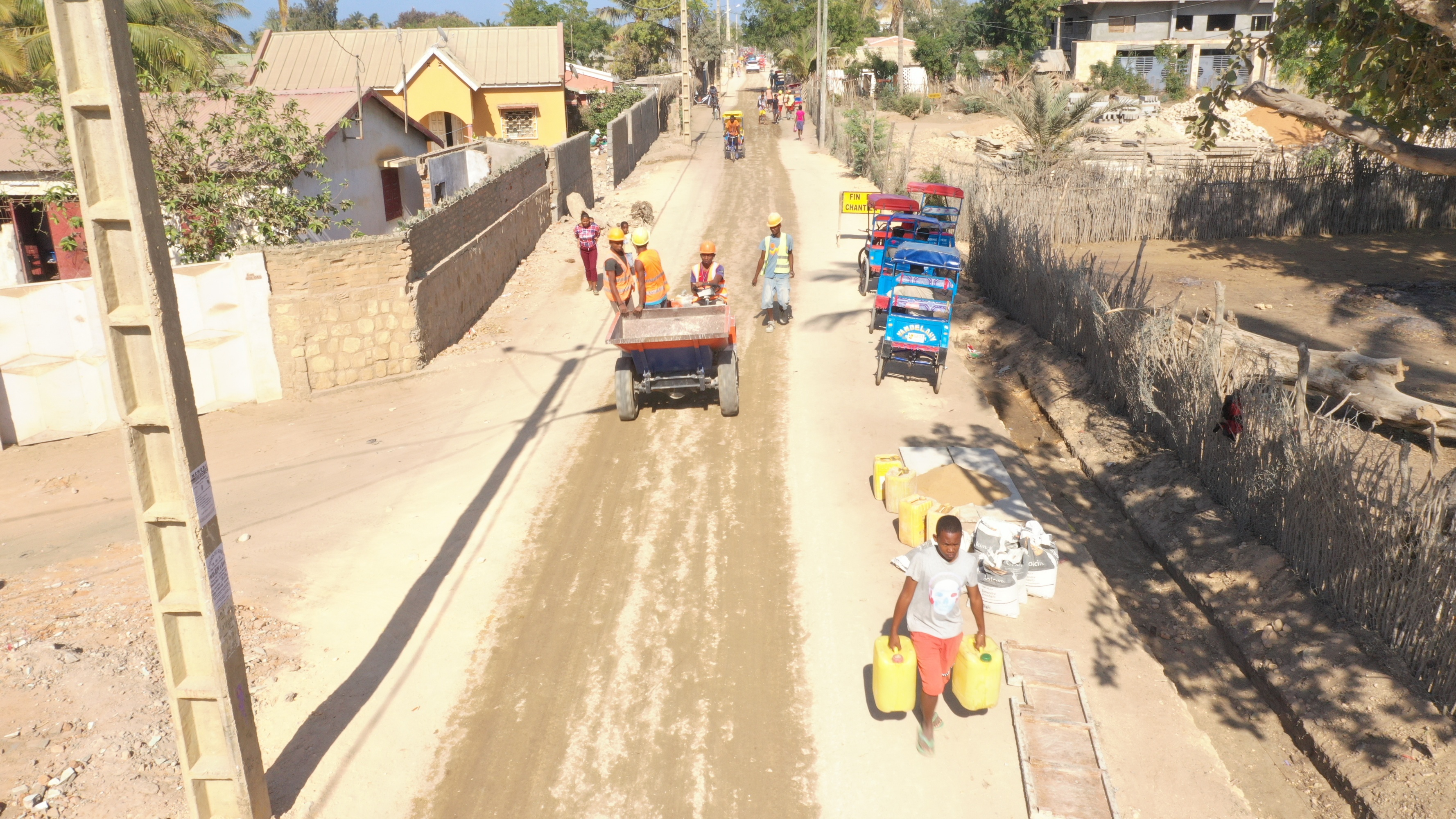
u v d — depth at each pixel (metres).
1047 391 12.97
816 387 12.88
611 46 77.19
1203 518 9.10
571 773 6.09
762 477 10.23
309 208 15.95
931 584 5.84
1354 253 20.11
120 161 4.34
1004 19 64.38
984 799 5.82
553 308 17.06
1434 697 6.39
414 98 38.97
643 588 8.15
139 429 4.81
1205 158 30.70
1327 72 20.81
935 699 6.07
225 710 5.12
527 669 7.12
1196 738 6.36
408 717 6.62
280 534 9.27
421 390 13.23
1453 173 11.59
